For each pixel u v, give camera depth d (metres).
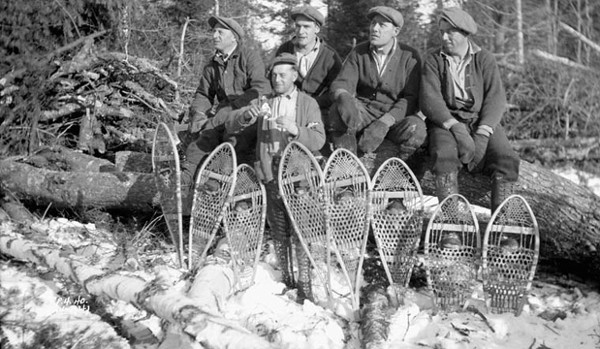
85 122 7.88
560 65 12.27
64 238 6.05
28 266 5.67
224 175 5.32
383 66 5.39
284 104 5.10
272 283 5.24
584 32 14.09
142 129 8.27
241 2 15.63
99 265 5.33
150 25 10.86
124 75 8.15
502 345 4.38
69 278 5.03
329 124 5.29
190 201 5.62
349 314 4.75
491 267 4.80
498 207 4.79
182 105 8.39
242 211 5.25
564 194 5.39
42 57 7.62
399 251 5.01
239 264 5.25
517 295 4.77
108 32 8.75
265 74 5.89
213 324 3.67
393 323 4.45
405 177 5.05
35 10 7.74
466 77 5.23
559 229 5.39
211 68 5.99
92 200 6.48
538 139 11.41
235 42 5.85
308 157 4.87
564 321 4.75
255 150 5.67
